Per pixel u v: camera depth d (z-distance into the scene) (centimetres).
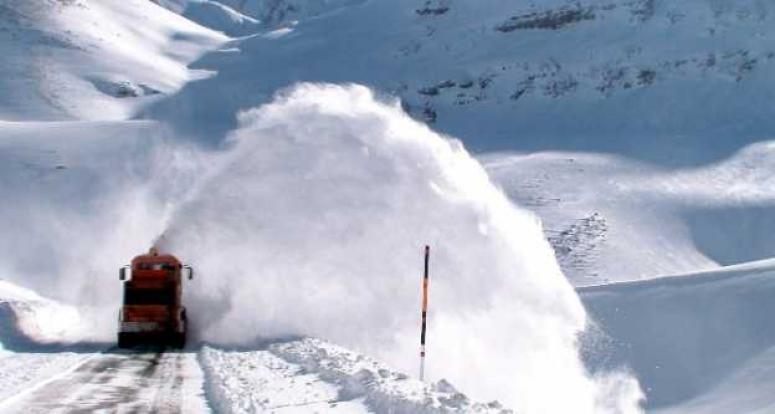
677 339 3052
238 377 1648
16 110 15650
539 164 10631
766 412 2183
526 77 17250
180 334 2480
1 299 3044
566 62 17500
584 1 19488
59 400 1354
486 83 17362
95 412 1256
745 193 9550
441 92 17375
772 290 3147
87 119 15575
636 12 18750
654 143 12531
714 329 3038
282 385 1533
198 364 1950
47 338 2595
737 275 3481
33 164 9200
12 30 19038
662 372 2880
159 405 1333
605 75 16700
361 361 1808
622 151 12000
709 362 2842
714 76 15888
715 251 8138
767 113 14325
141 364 1919
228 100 16888
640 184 9762
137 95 17100
